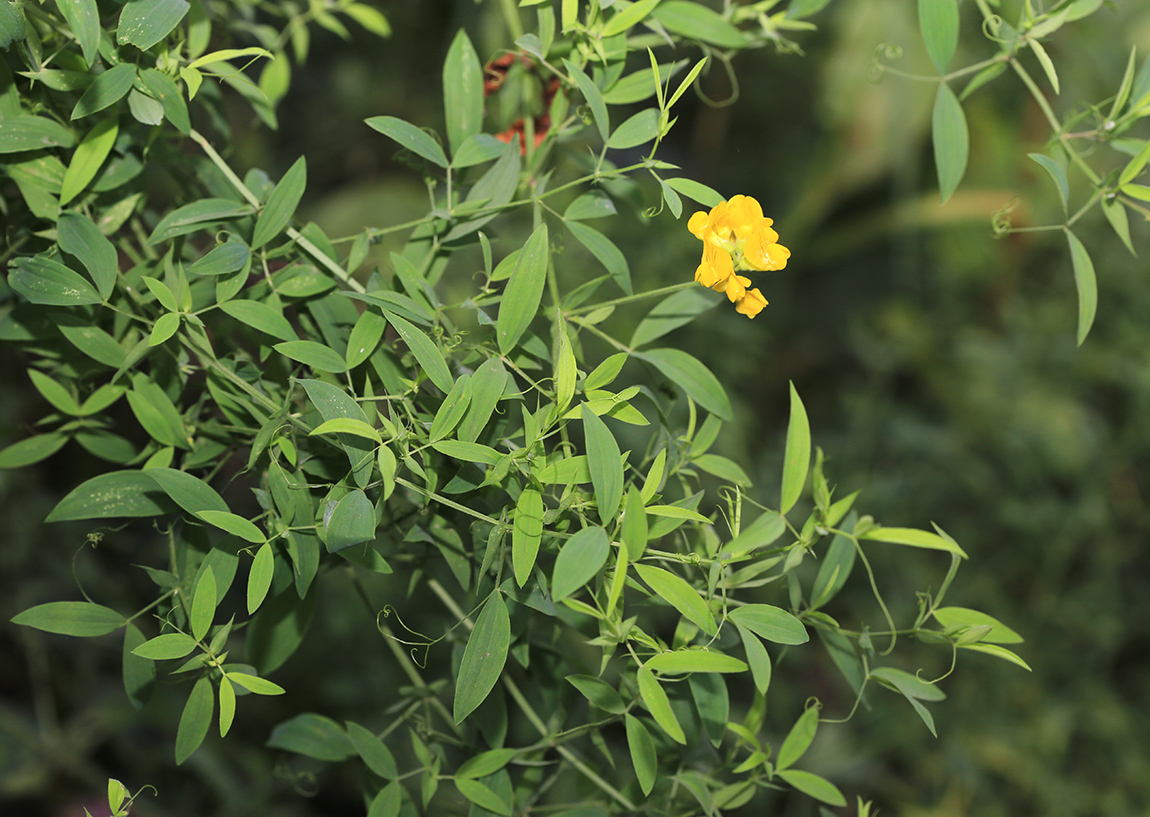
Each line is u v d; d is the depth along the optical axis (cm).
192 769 120
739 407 134
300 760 123
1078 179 149
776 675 134
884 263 197
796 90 179
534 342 66
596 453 61
